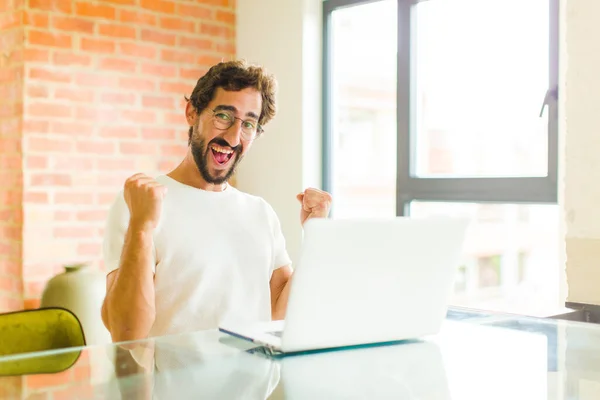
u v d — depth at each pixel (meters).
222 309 1.75
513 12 2.81
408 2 3.13
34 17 2.92
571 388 0.97
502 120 2.88
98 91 3.10
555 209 2.75
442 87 3.12
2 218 3.03
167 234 1.72
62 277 2.76
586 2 2.25
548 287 2.84
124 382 0.96
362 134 3.55
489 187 2.84
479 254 3.29
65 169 3.01
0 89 3.04
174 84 3.36
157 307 1.71
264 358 1.13
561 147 2.53
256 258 1.83
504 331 1.40
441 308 1.30
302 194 1.84
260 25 3.53
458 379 1.02
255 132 1.85
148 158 3.28
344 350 1.22
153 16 3.28
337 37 3.46
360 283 1.18
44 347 1.45
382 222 1.17
